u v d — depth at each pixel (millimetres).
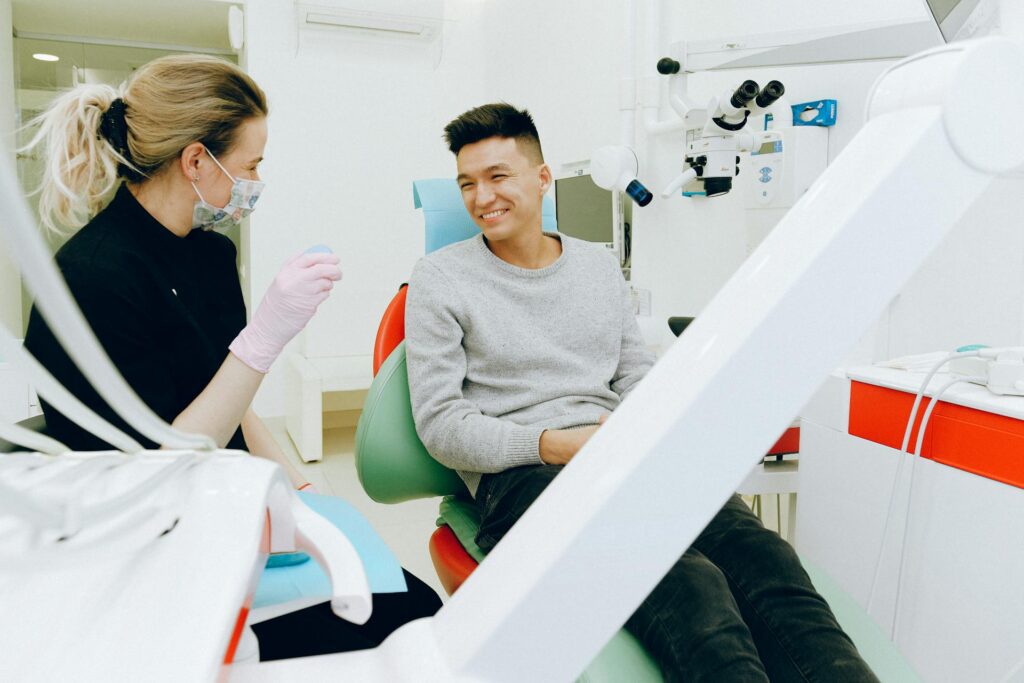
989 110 259
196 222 1171
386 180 3918
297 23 3662
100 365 182
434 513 2619
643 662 811
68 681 191
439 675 243
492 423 1173
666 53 2859
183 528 269
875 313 256
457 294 1300
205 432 953
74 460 319
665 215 2855
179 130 1030
